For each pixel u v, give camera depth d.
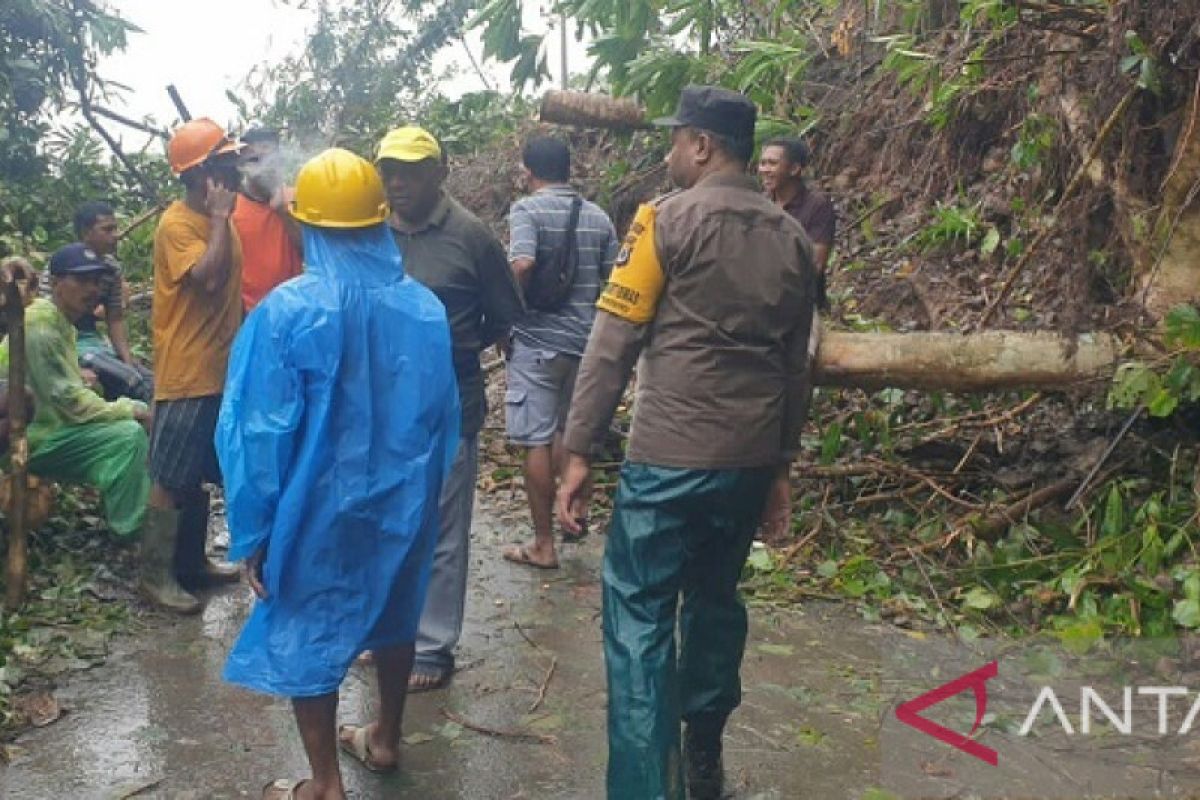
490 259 4.37
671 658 3.25
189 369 4.83
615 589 3.28
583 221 5.46
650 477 3.24
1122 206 5.71
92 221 6.11
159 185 10.43
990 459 5.90
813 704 4.27
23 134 9.86
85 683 4.30
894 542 5.60
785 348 3.37
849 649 4.73
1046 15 5.70
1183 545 4.93
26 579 4.87
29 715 4.03
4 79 9.41
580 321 5.51
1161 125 5.59
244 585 5.33
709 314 3.21
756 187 3.35
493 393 8.30
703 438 3.22
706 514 3.28
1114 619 4.68
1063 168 6.61
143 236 9.55
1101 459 5.35
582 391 3.27
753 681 4.45
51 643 4.57
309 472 3.17
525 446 5.56
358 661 4.57
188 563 5.21
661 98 7.81
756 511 3.41
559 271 5.43
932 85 7.01
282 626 3.26
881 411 6.30
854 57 8.79
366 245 3.29
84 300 5.10
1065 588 4.84
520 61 7.56
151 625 4.84
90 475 5.11
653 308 3.25
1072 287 5.63
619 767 3.17
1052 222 6.04
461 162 12.02
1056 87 6.34
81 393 5.07
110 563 5.34
